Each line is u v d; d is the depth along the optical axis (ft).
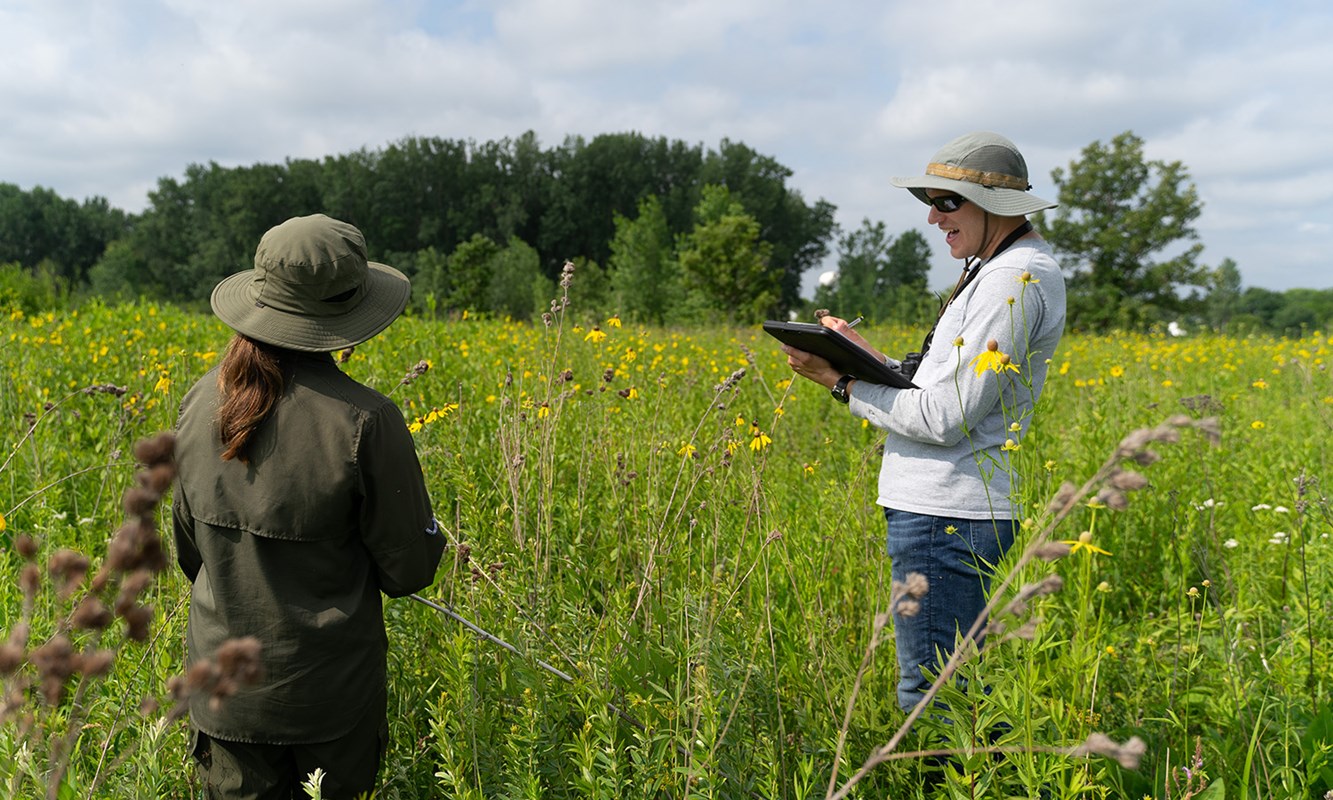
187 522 6.46
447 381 20.71
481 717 7.24
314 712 6.20
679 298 151.12
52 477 14.05
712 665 7.22
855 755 7.97
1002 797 6.44
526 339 27.50
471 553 9.52
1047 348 8.13
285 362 6.30
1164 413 17.40
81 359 23.25
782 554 10.03
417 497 6.54
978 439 8.14
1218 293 193.36
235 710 6.12
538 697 6.99
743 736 7.23
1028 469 8.09
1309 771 7.57
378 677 6.68
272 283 6.24
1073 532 12.66
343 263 6.24
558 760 7.13
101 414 17.34
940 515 8.10
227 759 6.36
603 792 6.33
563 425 14.73
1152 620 11.16
